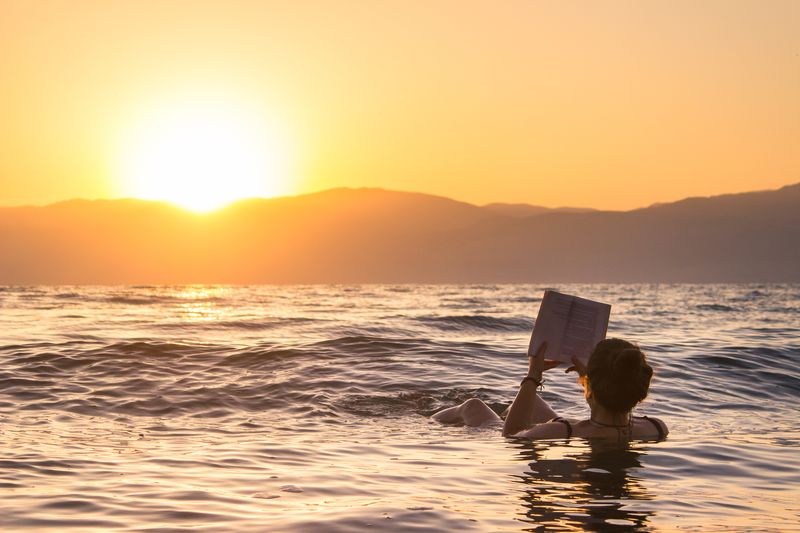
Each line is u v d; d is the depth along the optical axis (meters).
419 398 8.34
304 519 3.60
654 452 5.30
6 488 4.24
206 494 4.12
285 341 15.41
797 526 3.54
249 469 4.84
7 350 11.50
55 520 3.59
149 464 4.97
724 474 4.70
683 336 17.41
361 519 3.60
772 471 4.80
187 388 8.68
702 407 8.16
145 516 3.66
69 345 12.40
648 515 3.72
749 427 6.85
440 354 11.76
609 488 4.29
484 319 23.09
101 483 4.39
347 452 5.46
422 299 52.91
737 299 61.12
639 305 44.56
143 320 22.86
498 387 9.13
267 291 85.75
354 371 9.97
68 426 6.64
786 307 41.38
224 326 19.98
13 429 6.42
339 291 86.88
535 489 4.26
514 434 5.95
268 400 8.13
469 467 4.86
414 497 4.06
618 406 5.67
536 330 5.85
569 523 3.57
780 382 9.97
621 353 5.61
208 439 6.07
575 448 5.43
